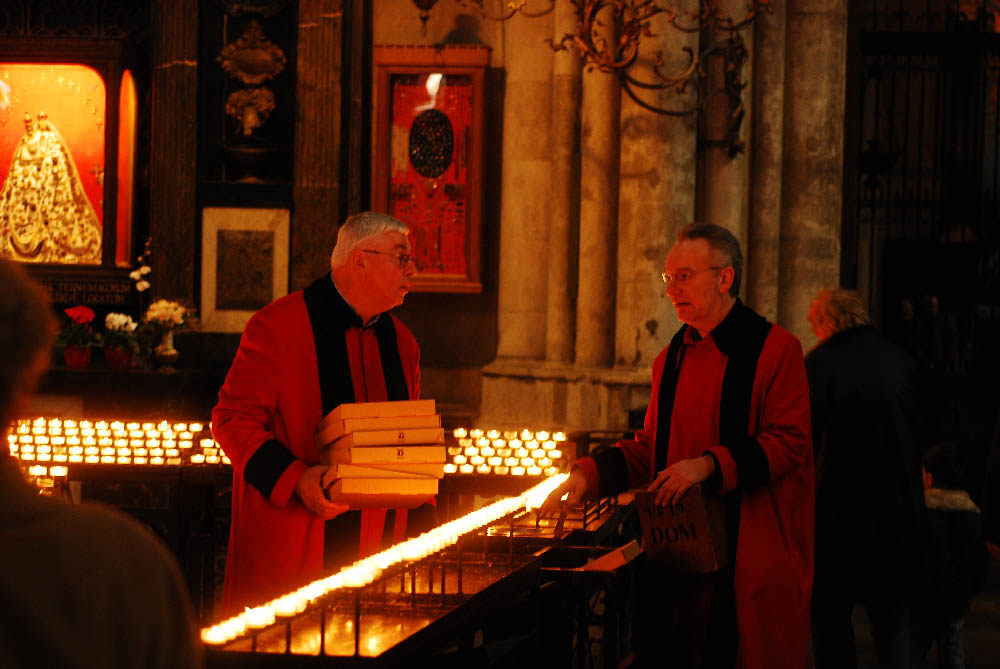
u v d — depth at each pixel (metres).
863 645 6.60
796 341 3.63
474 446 5.55
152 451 5.64
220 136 9.66
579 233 9.19
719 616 3.48
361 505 3.25
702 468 3.37
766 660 3.42
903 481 5.03
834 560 5.01
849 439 5.04
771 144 9.25
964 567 5.45
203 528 5.89
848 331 5.22
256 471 3.33
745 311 3.67
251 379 3.57
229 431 3.45
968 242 12.91
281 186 9.54
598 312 8.90
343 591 2.42
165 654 1.36
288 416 3.59
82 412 8.86
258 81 9.54
